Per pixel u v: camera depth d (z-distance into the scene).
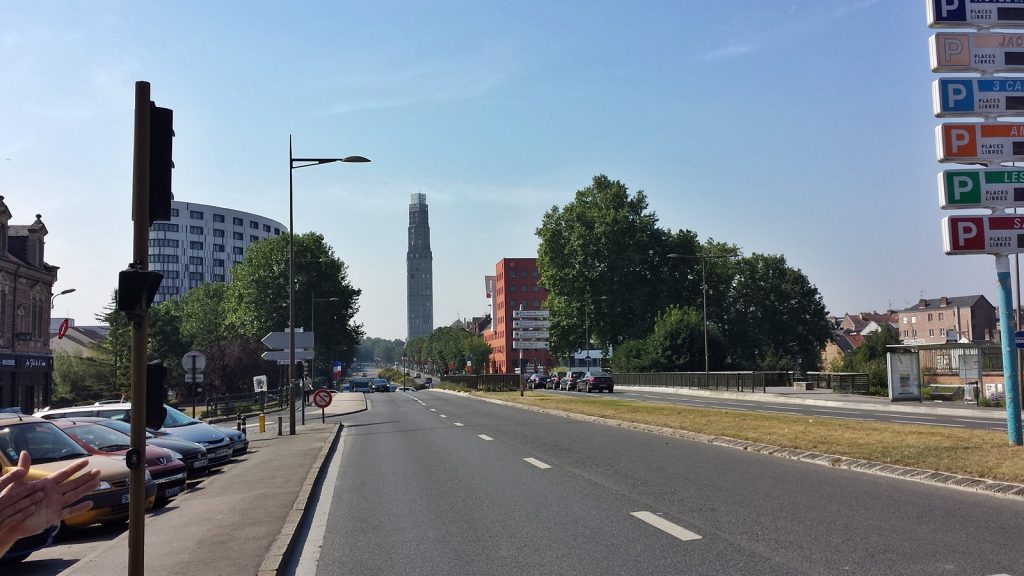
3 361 39.75
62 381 71.56
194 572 7.04
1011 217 14.12
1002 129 14.27
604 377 58.69
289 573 7.13
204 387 67.81
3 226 41.16
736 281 99.44
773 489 10.27
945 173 14.23
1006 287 13.91
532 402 38.41
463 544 7.92
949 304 132.00
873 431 16.42
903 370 34.50
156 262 142.75
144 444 5.78
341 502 11.12
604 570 6.61
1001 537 7.18
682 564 6.65
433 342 190.38
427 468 14.44
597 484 11.36
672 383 64.12
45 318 45.69
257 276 86.50
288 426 31.50
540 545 7.67
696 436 17.55
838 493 9.79
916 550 6.77
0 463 10.92
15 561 9.11
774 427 18.22
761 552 6.93
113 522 12.37
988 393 30.44
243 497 11.84
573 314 79.25
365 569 7.14
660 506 9.38
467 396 58.56
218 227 152.38
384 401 55.16
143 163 5.97
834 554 6.74
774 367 78.75
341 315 89.50
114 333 72.62
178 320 84.00
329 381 100.88
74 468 3.17
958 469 10.65
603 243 78.81
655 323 76.62
